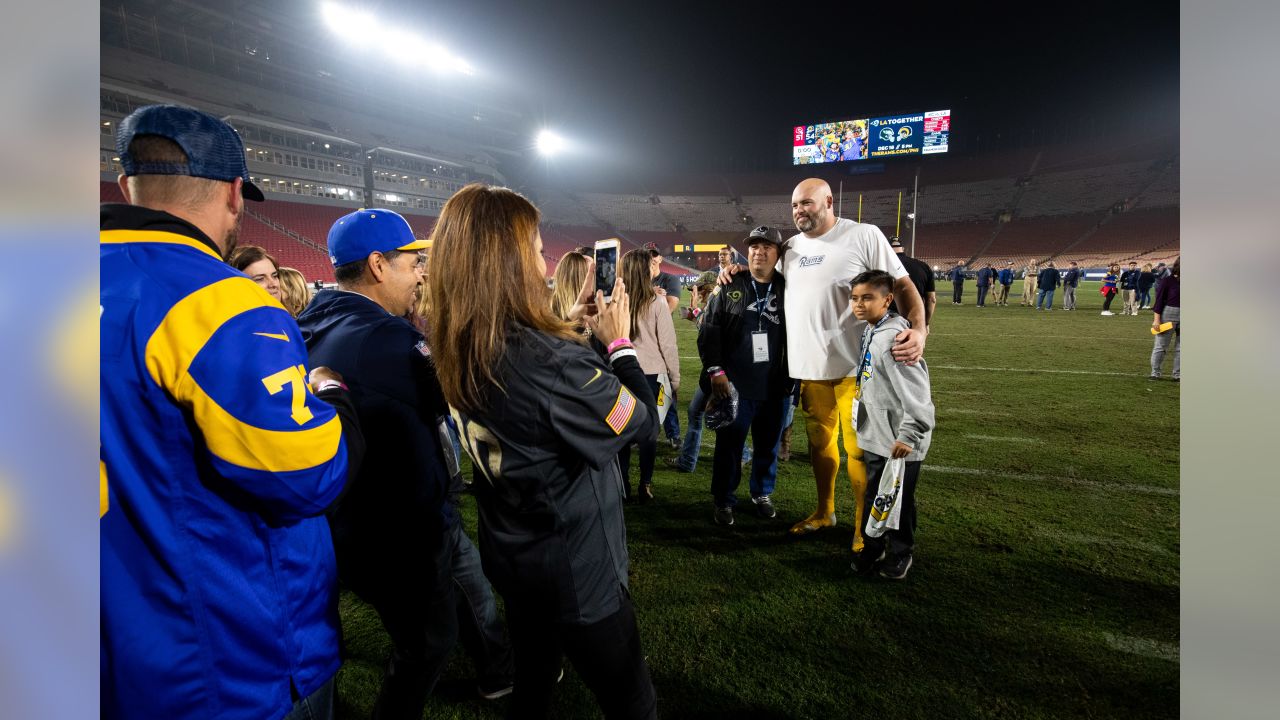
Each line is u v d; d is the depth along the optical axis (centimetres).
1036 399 665
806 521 350
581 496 139
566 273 325
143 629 92
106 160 2422
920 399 268
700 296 636
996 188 5141
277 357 96
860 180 5759
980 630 253
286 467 96
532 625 146
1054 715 207
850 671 229
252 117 2867
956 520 358
